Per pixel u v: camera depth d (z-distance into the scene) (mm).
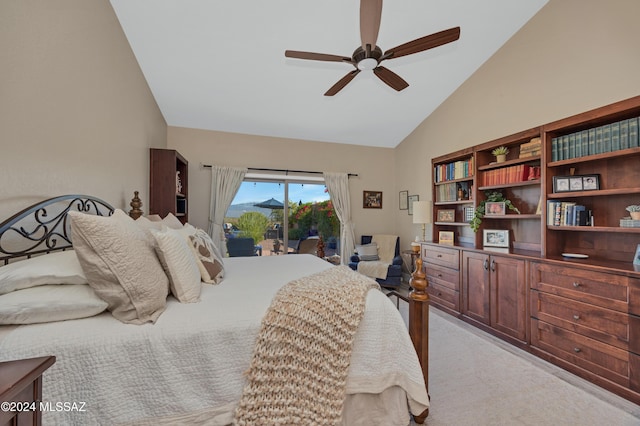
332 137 4750
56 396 901
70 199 1601
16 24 1240
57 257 1145
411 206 4695
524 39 2771
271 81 3281
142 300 1080
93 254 1035
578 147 2197
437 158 3752
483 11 2590
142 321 1064
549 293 2131
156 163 3133
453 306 3107
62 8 1575
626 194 2062
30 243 1315
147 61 2842
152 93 3336
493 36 2889
